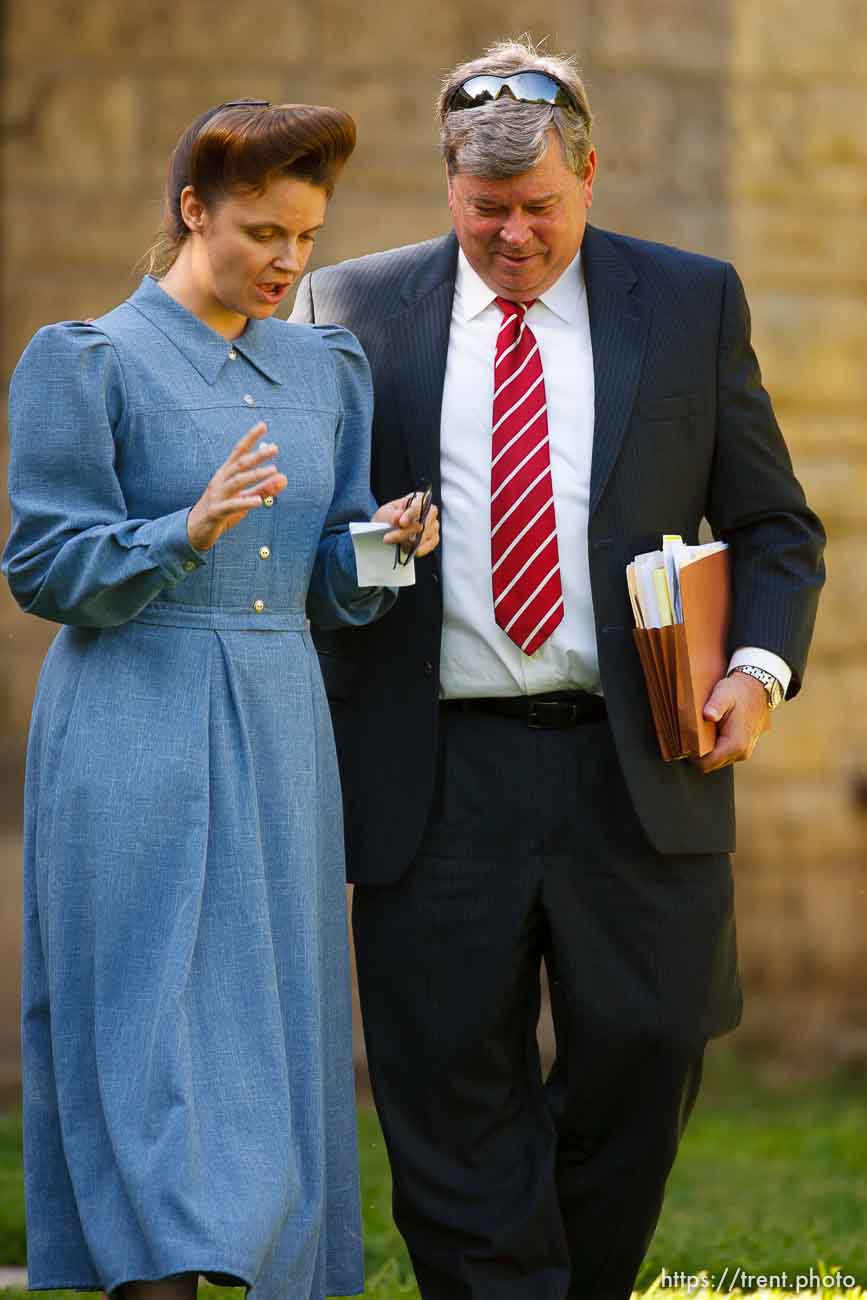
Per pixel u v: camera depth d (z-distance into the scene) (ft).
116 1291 42.98
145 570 42.57
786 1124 91.97
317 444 46.42
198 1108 42.65
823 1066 101.55
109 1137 42.86
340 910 47.14
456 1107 49.06
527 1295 48.75
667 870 48.67
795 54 103.55
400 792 48.49
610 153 101.96
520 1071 49.88
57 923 44.01
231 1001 43.65
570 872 48.44
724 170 103.04
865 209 104.37
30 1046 45.24
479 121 46.60
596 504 48.03
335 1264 46.68
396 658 48.85
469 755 48.62
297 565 46.03
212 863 43.98
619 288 49.37
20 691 98.99
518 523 48.06
